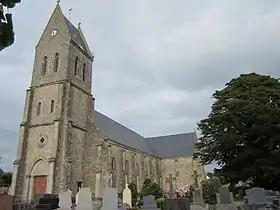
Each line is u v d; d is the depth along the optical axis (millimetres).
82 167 36344
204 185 39812
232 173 27625
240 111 28094
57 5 42594
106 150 39094
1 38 3762
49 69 38344
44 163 32969
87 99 40844
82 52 41875
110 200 18641
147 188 40125
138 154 52062
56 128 33562
